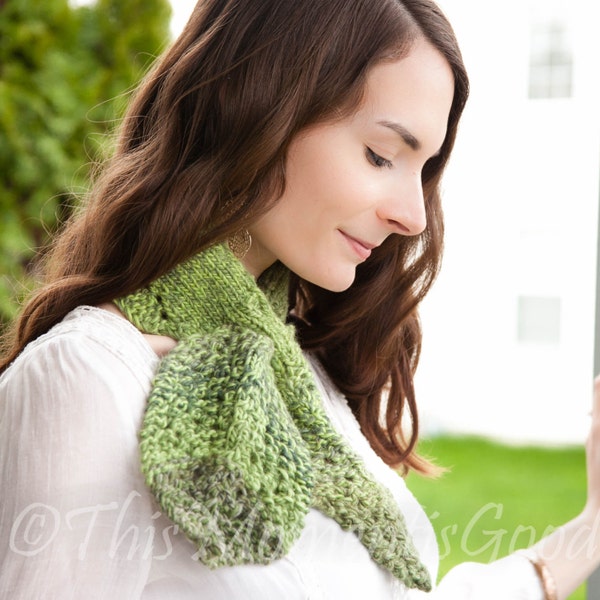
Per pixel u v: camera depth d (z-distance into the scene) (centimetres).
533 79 629
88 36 333
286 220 121
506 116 636
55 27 328
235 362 114
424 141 119
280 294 140
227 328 118
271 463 109
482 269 669
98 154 179
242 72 117
